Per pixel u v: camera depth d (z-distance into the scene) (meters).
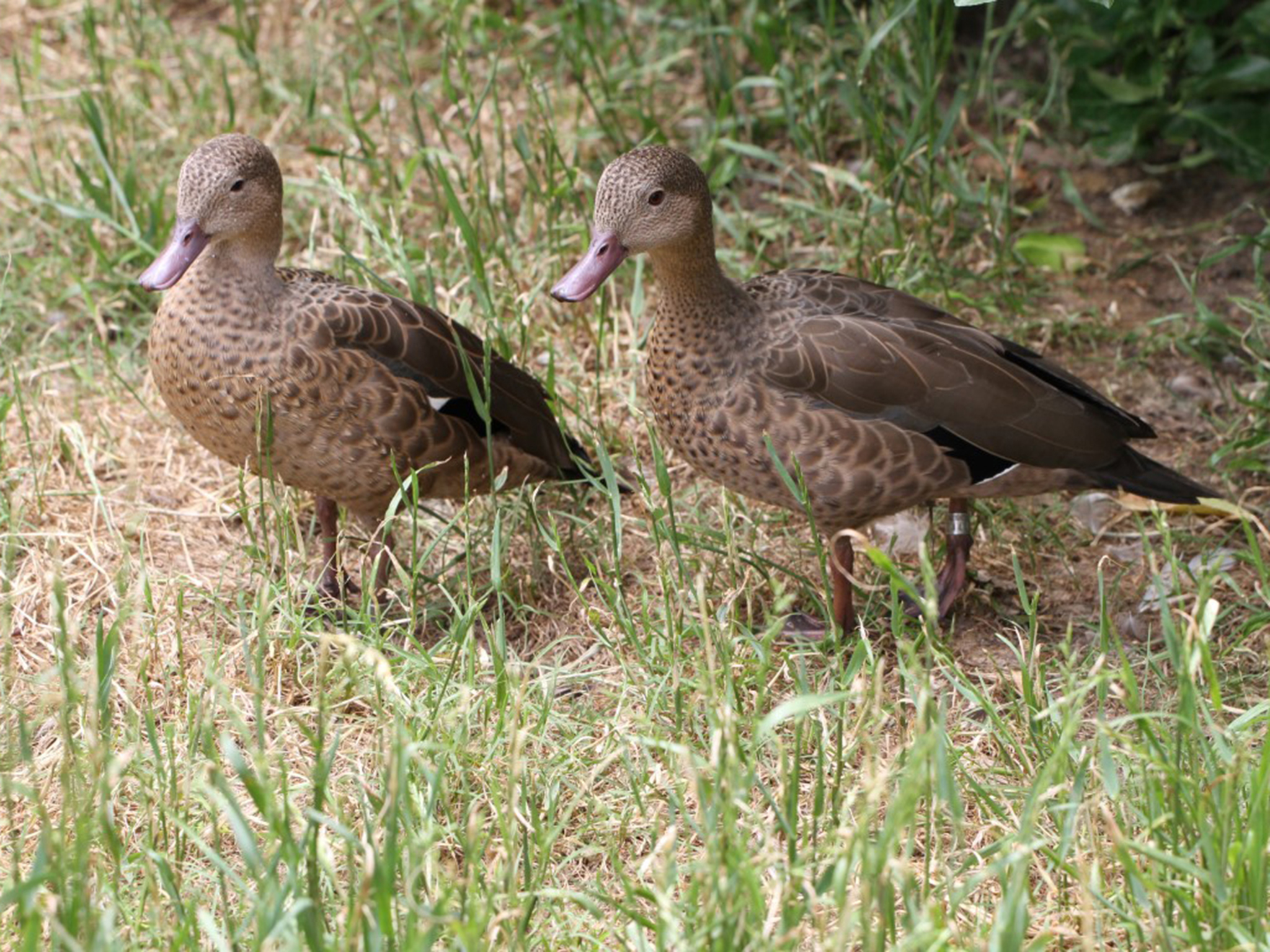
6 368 10.70
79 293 12.13
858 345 8.91
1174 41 14.02
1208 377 11.85
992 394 8.91
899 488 8.92
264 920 6.24
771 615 8.88
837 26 14.66
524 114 14.19
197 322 8.90
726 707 6.93
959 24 15.18
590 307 12.12
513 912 6.57
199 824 7.72
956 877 7.04
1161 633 9.55
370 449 9.09
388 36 15.11
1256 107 13.70
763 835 7.53
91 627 9.27
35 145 13.49
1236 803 7.01
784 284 9.44
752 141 13.95
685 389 8.99
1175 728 8.19
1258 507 10.53
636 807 7.86
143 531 9.77
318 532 10.23
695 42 14.70
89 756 7.43
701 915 6.80
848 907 7.02
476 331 11.38
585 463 9.76
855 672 7.92
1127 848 6.68
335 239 11.34
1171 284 12.79
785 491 9.02
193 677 8.85
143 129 13.85
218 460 10.89
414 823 7.46
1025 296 12.59
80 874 6.51
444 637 9.41
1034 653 8.45
